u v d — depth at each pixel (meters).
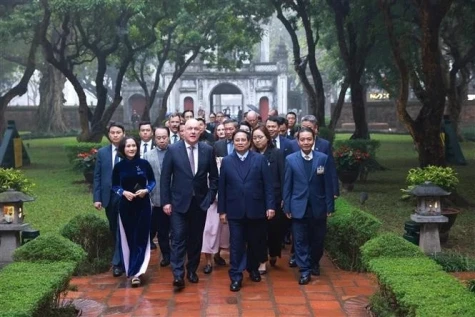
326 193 6.40
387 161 20.06
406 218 9.92
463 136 27.81
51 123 37.66
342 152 13.30
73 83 19.12
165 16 20.58
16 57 35.19
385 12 10.42
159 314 5.40
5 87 48.66
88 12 18.55
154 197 7.09
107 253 7.16
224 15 24.38
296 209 6.36
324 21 20.38
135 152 6.39
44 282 4.59
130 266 6.29
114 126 6.79
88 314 5.41
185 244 6.28
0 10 21.05
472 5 14.89
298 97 48.69
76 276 6.67
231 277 6.16
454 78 22.44
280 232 7.03
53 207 11.25
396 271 4.87
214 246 6.82
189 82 43.31
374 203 11.49
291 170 6.41
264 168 6.25
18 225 6.45
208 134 9.09
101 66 19.72
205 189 6.34
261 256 6.48
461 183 14.33
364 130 16.73
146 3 18.61
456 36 21.31
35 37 21.17
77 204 11.62
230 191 6.22
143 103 47.94
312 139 6.39
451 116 23.14
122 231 6.38
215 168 6.42
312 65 18.16
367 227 6.78
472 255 7.53
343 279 6.53
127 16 19.50
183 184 6.23
